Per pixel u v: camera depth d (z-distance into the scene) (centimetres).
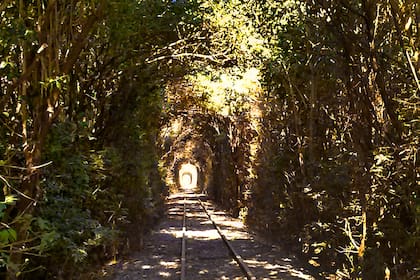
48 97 570
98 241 755
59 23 585
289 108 1373
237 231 2208
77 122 819
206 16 1205
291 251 1472
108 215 1198
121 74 1151
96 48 980
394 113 709
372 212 796
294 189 1370
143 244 1745
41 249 519
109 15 815
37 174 558
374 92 786
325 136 1152
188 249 1653
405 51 634
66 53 617
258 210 2075
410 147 624
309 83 1156
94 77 1025
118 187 1309
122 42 993
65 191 691
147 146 1706
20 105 602
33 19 573
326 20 867
